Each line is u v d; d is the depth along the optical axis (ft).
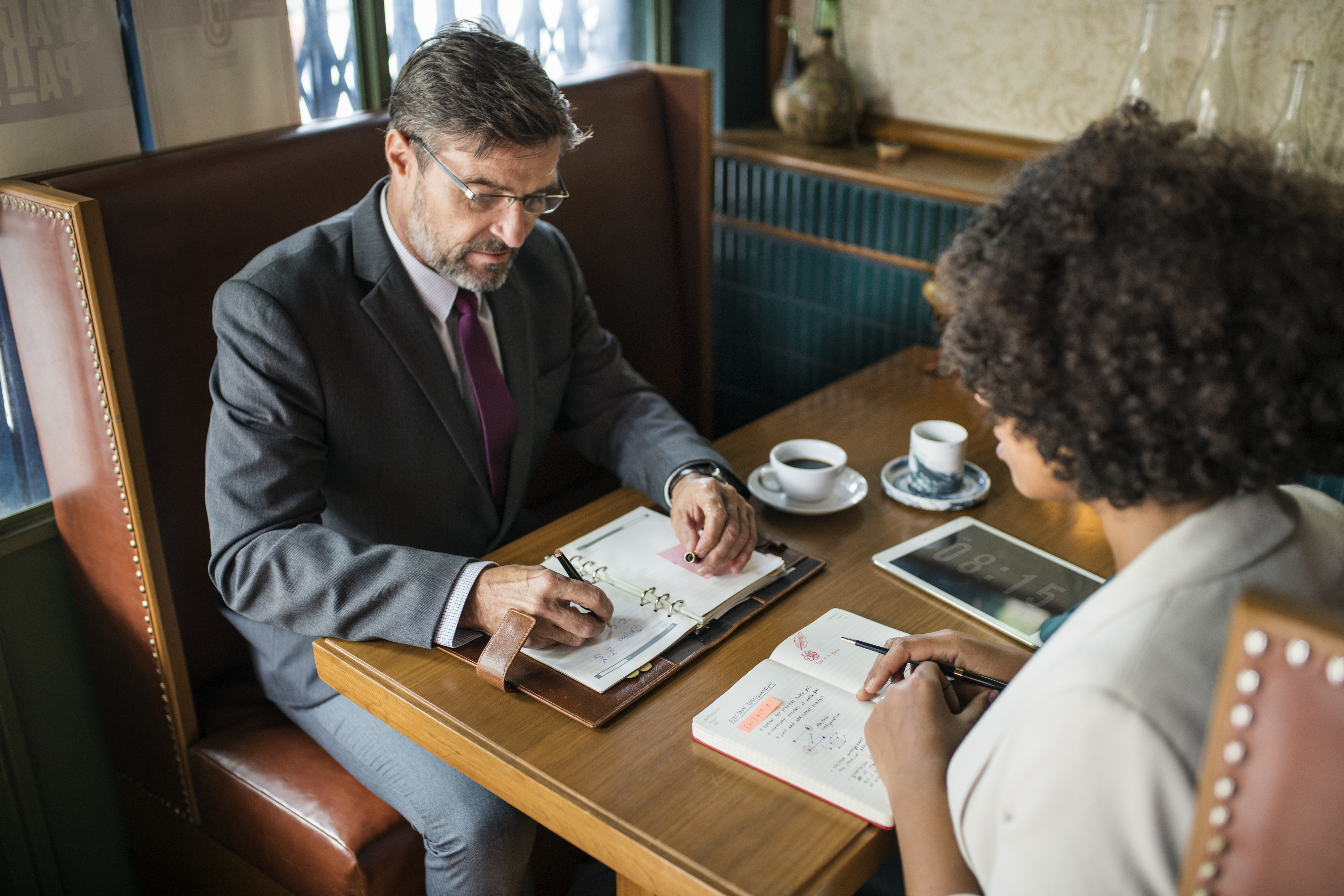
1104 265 2.20
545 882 5.41
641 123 7.11
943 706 3.20
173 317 4.92
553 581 3.82
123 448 4.58
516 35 7.17
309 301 4.52
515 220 4.46
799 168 7.85
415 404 4.79
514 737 3.40
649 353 7.57
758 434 5.54
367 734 4.72
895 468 5.16
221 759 5.03
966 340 2.53
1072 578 4.25
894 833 3.03
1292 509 2.41
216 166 5.10
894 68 8.12
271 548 4.21
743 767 3.26
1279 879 1.76
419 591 3.93
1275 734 1.70
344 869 4.53
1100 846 2.09
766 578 4.18
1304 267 2.10
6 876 5.53
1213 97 6.29
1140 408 2.20
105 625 5.22
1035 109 7.53
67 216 4.25
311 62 6.03
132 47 5.16
